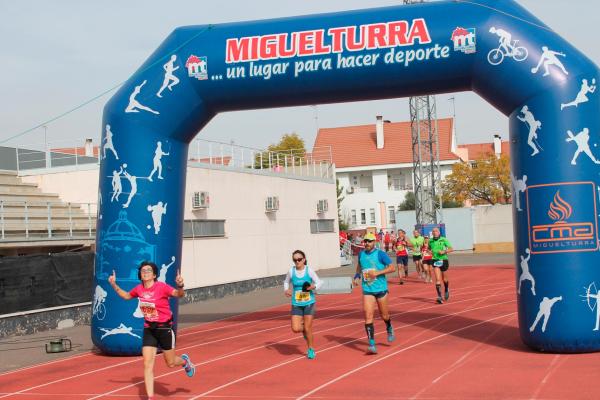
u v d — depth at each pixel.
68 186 24.75
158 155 14.12
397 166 73.56
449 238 56.62
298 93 13.86
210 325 18.62
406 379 10.30
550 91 12.07
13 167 26.91
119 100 14.40
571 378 9.80
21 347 15.89
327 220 38.50
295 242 34.00
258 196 30.59
